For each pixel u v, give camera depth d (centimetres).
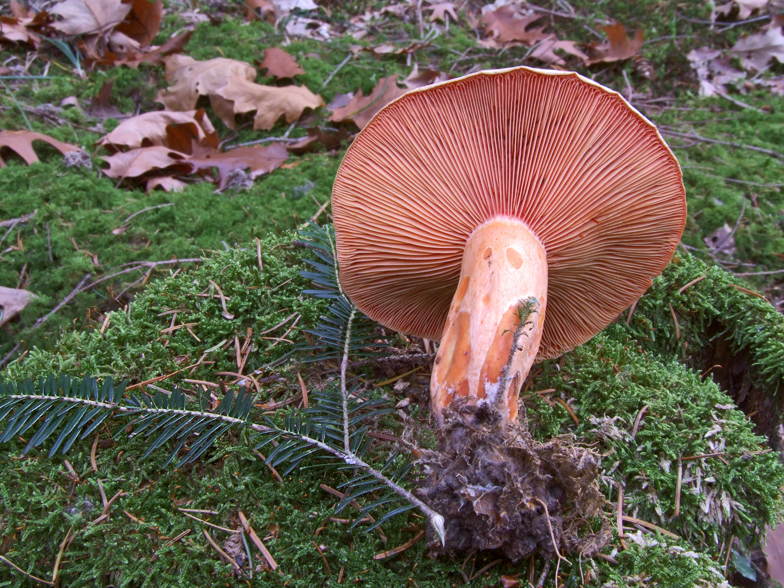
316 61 60
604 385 33
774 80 65
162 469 30
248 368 34
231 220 45
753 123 59
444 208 30
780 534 38
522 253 29
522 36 65
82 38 59
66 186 47
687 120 59
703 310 39
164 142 51
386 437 31
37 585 29
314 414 31
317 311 35
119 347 34
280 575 28
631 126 27
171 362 33
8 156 50
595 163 29
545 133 28
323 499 29
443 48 64
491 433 27
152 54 58
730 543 31
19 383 29
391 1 74
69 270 42
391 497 27
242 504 29
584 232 30
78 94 55
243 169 50
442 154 29
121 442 30
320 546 28
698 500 30
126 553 28
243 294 36
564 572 28
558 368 34
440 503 27
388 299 34
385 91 54
